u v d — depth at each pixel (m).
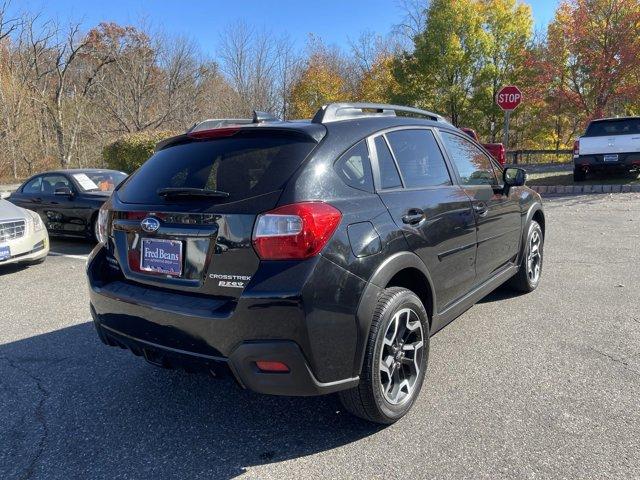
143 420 3.04
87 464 2.62
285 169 2.56
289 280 2.36
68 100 26.98
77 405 3.23
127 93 27.44
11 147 21.28
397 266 2.80
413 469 2.48
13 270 7.16
